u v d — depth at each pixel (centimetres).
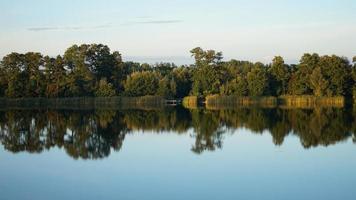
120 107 9931
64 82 11269
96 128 4956
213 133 4438
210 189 2233
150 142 3828
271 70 11850
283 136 4156
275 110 8075
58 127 5050
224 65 12988
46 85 11331
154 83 11944
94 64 12506
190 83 12781
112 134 4400
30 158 3064
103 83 11550
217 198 2081
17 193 2181
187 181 2395
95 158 3056
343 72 10825
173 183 2352
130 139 4025
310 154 3191
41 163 2884
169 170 2666
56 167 2759
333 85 10825
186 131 4644
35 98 10869
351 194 2138
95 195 2139
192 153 3253
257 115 6756
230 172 2611
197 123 5534
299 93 11319
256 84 11369
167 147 3544
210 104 11106
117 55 13125
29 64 11619
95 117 6525
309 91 11375
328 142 3741
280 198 2081
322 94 10762
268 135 4234
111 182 2377
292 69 12119
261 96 11288
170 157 3089
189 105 10981
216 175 2536
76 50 11912
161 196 2114
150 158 3058
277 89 11712
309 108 8712
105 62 12562
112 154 3209
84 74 11675
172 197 2097
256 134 4325
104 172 2612
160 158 3053
